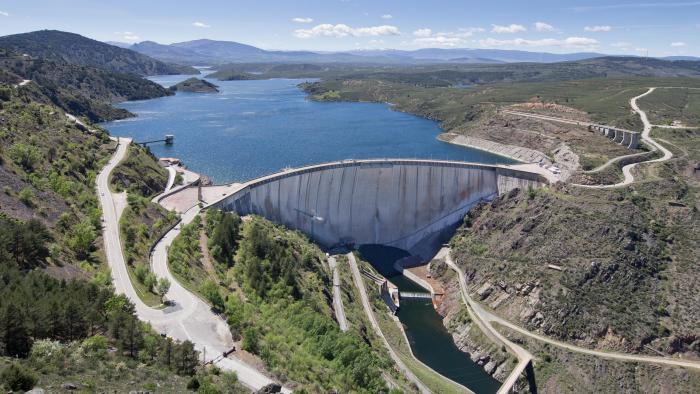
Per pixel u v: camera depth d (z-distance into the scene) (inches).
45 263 4367.6
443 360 6505.9
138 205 6569.9
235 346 4094.5
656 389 5807.1
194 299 4768.7
